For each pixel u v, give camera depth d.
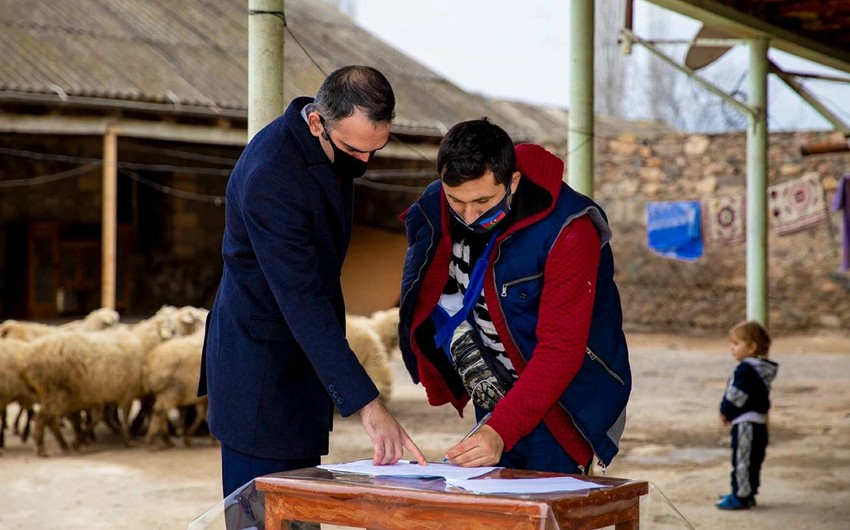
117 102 14.99
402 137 18.59
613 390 2.91
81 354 7.93
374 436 2.65
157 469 7.51
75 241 19.84
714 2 7.65
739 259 18.55
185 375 8.24
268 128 2.90
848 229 13.72
